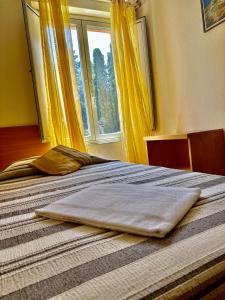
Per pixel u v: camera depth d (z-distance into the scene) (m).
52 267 0.50
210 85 2.31
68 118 2.43
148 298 0.40
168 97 2.84
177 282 0.43
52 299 0.41
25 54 2.44
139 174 1.35
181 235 0.58
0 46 2.34
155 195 0.82
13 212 0.91
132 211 0.71
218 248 0.51
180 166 2.71
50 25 2.39
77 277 0.46
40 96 2.37
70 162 1.74
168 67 2.78
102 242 0.59
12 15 2.39
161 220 0.64
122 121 2.78
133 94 2.79
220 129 2.26
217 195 0.84
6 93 2.36
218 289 0.45
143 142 2.83
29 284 0.45
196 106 2.50
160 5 2.74
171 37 2.67
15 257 0.56
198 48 2.37
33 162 1.71
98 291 0.42
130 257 0.51
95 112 2.84
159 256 0.50
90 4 2.73
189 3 2.39
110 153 2.89
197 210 0.73
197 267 0.46
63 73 2.41
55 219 0.78
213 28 2.18
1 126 2.33
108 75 2.93
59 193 1.12
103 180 1.28
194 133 2.14
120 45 2.73
